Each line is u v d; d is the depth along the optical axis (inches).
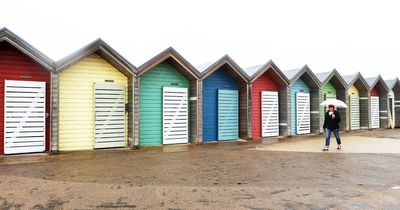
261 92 749.9
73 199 247.8
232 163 412.2
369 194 265.1
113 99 562.9
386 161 426.9
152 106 607.8
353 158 452.8
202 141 639.1
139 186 289.0
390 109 1053.2
